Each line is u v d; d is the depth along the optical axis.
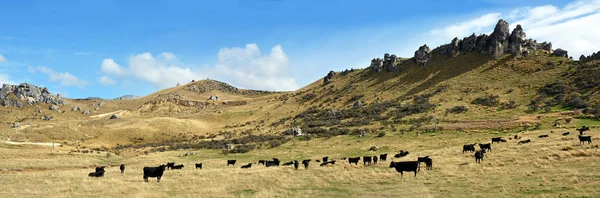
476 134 73.88
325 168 40.12
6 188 28.19
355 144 78.19
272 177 33.00
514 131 73.19
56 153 82.69
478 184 21.92
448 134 77.12
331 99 170.88
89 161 71.81
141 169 50.59
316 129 110.62
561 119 78.06
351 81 193.88
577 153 30.02
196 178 34.06
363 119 118.62
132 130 146.62
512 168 27.00
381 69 190.50
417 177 27.36
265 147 89.31
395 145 71.00
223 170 44.56
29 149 89.38
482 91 123.94
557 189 18.22
